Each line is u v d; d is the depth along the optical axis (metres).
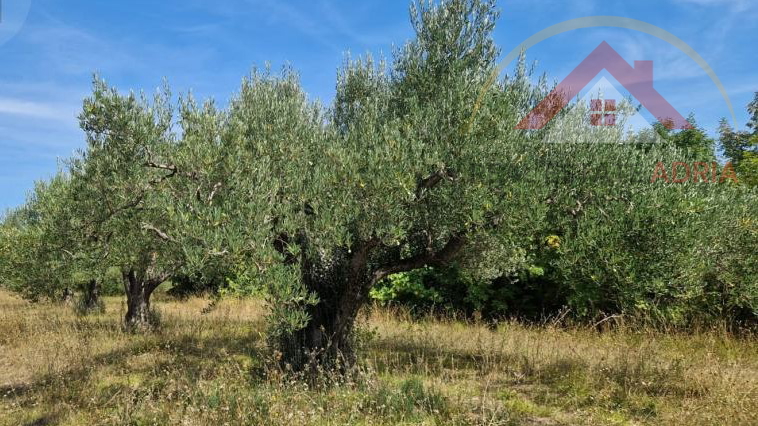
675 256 4.92
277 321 5.09
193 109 5.49
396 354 7.86
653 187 5.11
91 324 10.97
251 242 4.77
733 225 5.70
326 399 5.33
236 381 5.66
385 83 7.17
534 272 10.51
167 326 10.68
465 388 6.16
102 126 5.18
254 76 7.49
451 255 5.96
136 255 7.86
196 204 4.79
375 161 4.89
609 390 5.66
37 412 5.57
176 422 4.75
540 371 6.92
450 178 5.22
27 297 12.27
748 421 4.73
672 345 8.00
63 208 7.27
